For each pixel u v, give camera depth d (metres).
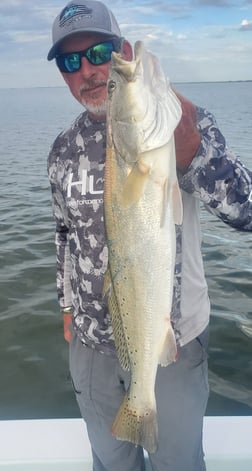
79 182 0.97
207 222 3.61
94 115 0.97
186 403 0.94
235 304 2.28
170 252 0.76
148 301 0.78
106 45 0.93
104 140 0.96
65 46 0.94
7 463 1.14
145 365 0.80
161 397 0.94
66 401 1.69
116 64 0.74
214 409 1.60
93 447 1.05
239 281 2.53
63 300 1.18
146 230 0.75
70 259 1.13
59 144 1.02
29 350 1.98
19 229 3.54
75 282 1.01
